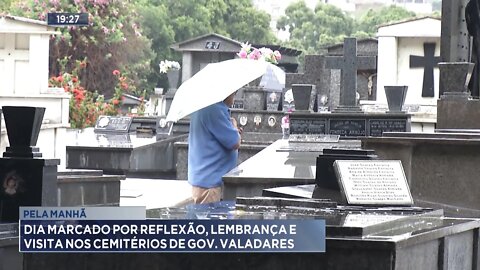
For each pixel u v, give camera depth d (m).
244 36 81.50
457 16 12.26
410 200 7.43
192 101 13.43
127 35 57.06
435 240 6.68
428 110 32.19
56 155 22.47
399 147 10.34
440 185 10.22
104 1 49.59
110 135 27.41
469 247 7.26
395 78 35.47
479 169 10.10
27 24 22.31
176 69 37.84
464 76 11.21
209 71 13.84
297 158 15.94
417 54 35.44
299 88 20.98
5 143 16.53
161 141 24.27
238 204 7.44
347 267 6.16
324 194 7.83
